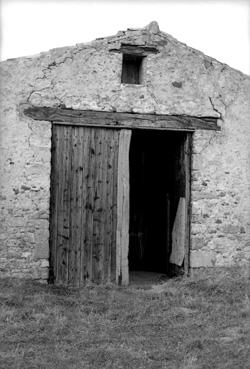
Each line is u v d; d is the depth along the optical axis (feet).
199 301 29.09
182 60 34.09
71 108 32.35
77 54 32.48
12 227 31.42
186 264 34.63
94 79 32.71
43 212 31.89
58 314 26.30
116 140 33.45
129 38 33.19
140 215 43.62
